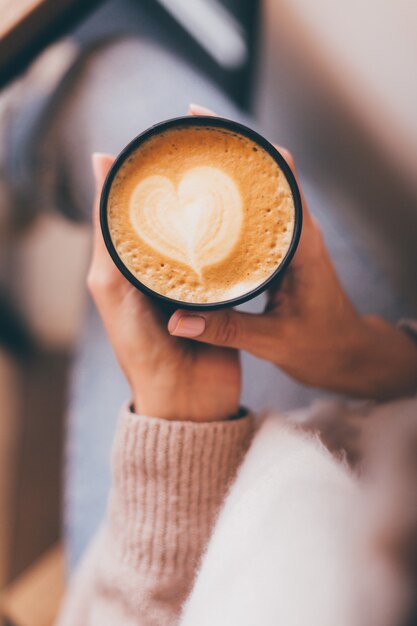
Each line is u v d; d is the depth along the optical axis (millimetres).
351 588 356
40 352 902
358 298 669
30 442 888
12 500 874
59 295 901
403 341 557
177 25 832
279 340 478
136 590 456
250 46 782
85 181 638
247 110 825
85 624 521
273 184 391
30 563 865
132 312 470
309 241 477
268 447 428
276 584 370
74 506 651
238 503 409
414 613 344
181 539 452
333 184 724
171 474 451
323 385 531
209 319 433
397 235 666
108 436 646
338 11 604
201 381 468
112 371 648
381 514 369
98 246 476
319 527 379
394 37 564
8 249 880
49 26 581
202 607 390
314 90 681
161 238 390
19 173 676
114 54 645
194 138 392
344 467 421
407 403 460
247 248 391
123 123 632
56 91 644
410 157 601
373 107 618
